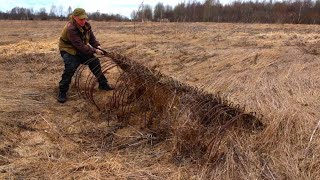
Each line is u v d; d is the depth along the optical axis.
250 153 5.37
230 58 10.75
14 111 7.34
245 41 14.25
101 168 5.44
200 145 5.61
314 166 5.04
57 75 10.41
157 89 6.83
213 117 5.76
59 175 5.29
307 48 11.47
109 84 8.91
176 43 14.58
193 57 11.43
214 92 7.82
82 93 8.34
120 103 7.37
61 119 7.12
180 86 6.78
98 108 7.44
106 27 24.55
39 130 6.64
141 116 6.98
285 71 8.95
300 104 6.78
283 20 30.31
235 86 8.12
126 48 14.03
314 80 8.14
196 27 22.73
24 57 12.88
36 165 5.52
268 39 14.52
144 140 6.17
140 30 21.16
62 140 6.30
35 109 7.51
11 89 8.91
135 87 7.19
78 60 8.01
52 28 25.42
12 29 24.72
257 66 9.62
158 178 5.16
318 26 22.33
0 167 5.44
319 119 6.09
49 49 14.25
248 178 4.94
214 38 15.64
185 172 5.27
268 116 6.27
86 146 6.13
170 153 5.73
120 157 5.75
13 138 6.28
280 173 5.00
